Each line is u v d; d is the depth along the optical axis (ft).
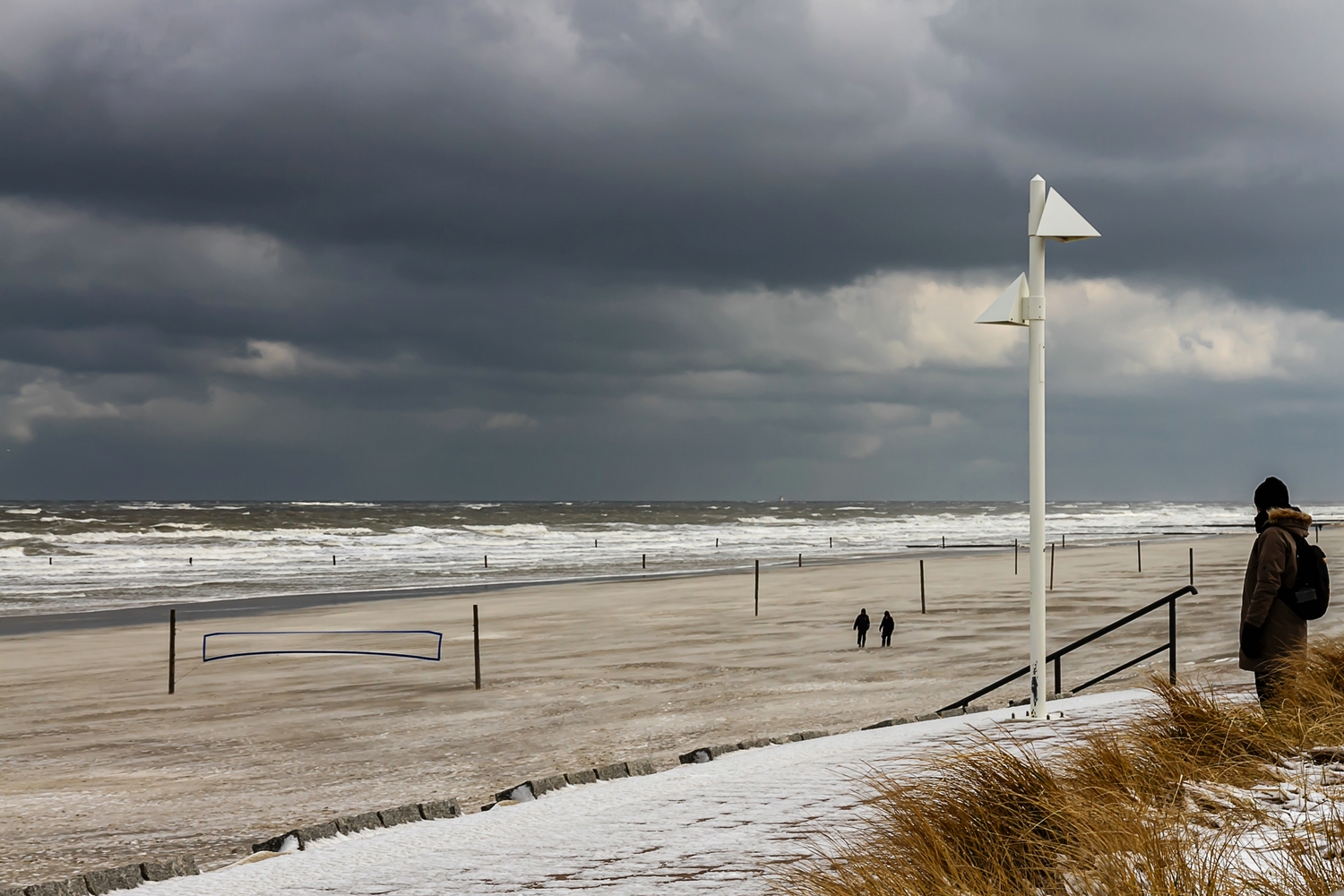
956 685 61.21
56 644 92.73
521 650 83.56
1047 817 12.03
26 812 35.68
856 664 72.54
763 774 22.57
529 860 15.88
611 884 13.53
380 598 137.80
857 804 17.16
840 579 156.46
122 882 18.86
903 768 19.70
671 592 137.49
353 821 22.49
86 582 168.25
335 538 291.99
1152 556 202.28
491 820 20.99
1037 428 29.40
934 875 10.84
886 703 55.52
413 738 49.47
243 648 88.63
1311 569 21.06
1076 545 270.05
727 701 58.18
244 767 43.62
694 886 12.88
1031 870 11.11
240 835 31.76
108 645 91.97
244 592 148.87
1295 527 21.35
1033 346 29.73
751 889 12.42
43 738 51.11
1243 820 12.26
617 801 21.49
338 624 106.42
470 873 15.47
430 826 21.31
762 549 268.62
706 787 21.70
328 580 170.60
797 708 54.95
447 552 250.78
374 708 58.90
